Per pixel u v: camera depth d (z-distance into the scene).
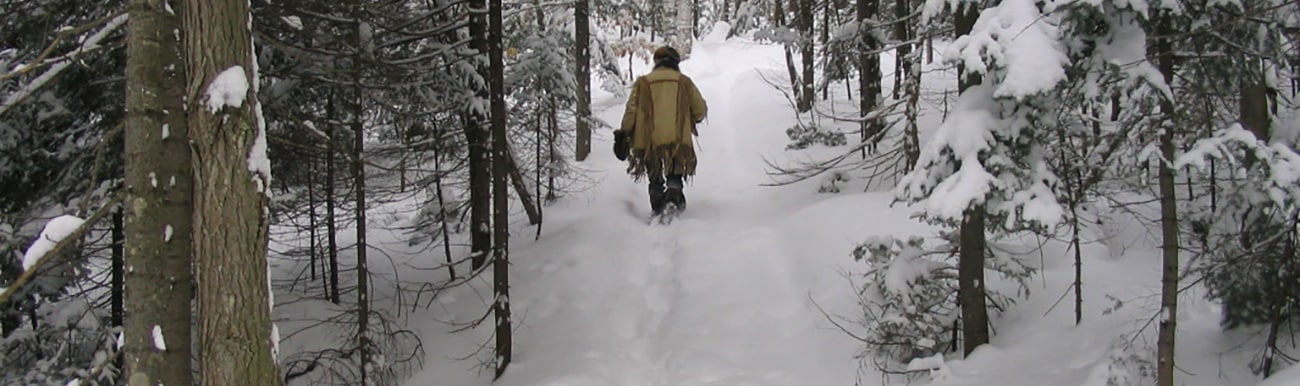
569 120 13.98
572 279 7.89
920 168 4.86
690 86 9.05
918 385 5.18
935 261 6.21
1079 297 5.42
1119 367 4.19
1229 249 4.85
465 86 7.74
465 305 7.95
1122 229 6.79
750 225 8.71
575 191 10.93
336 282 8.25
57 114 5.92
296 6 6.12
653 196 9.07
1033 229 4.86
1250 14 3.84
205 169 3.65
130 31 3.95
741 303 6.92
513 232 9.68
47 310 5.86
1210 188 5.67
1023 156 4.77
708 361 6.08
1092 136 5.20
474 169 8.37
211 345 3.66
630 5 17.27
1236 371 4.50
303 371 7.08
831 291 6.66
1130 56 3.93
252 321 3.70
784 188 10.11
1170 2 3.87
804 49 14.48
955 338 5.59
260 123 3.79
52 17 5.66
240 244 3.67
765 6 18.84
